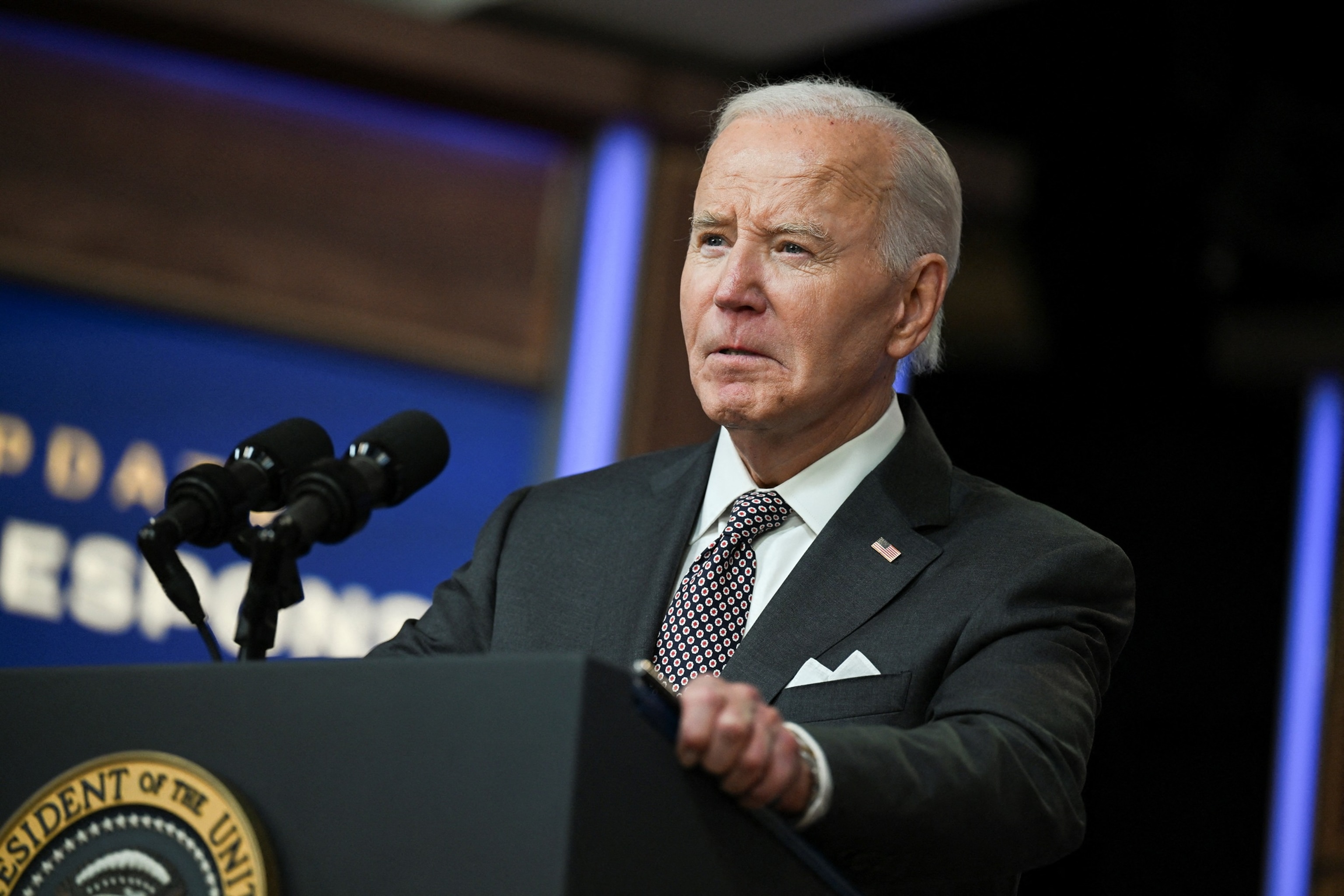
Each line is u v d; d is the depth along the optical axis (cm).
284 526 507
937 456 683
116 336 1489
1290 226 1756
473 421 1620
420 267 1622
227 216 1551
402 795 383
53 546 1423
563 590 670
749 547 654
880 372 682
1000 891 598
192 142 1549
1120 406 1867
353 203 1605
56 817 409
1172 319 1848
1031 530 632
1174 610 1839
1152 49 1673
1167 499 1853
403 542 1545
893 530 638
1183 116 1747
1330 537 1797
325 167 1600
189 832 395
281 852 392
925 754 470
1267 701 1786
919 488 660
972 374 1886
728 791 407
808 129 671
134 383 1488
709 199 671
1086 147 1805
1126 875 1792
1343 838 1722
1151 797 1803
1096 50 1683
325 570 1499
